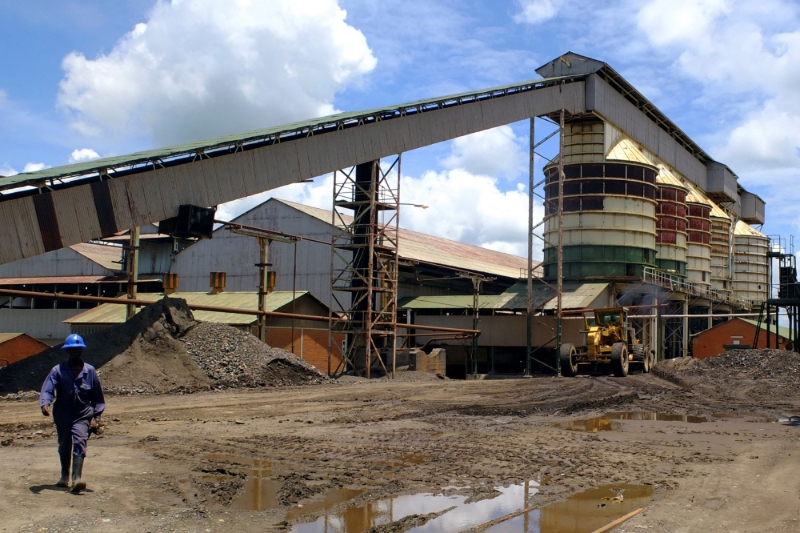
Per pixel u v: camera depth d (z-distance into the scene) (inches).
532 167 1916.8
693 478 447.8
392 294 1622.8
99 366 1013.8
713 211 3132.4
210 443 546.0
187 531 314.0
